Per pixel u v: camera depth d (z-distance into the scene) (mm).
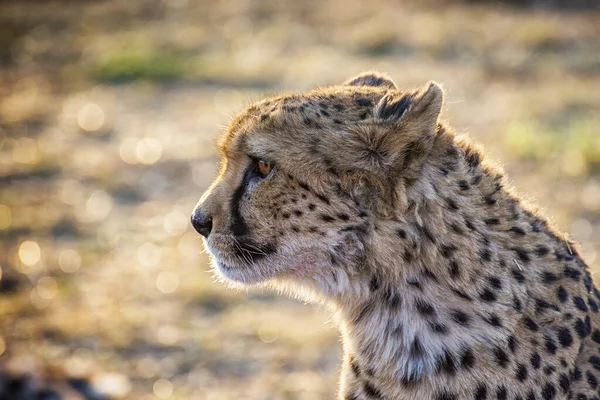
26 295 15461
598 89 25266
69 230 18188
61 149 23062
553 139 20766
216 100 26453
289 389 12094
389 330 7203
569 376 6992
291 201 7340
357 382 7457
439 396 7043
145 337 13680
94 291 15461
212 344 13312
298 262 7473
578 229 16422
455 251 6961
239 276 7672
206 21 36750
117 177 20859
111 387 11883
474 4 35906
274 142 7355
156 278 15773
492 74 27141
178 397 12031
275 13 36844
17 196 19984
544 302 7074
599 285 8422
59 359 12977
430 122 6824
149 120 25188
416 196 6953
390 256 7070
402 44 30672
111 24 37750
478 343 6910
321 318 14070
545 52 29203
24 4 41812
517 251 7152
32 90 29328
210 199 7730
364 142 6984
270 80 27875
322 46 31547
